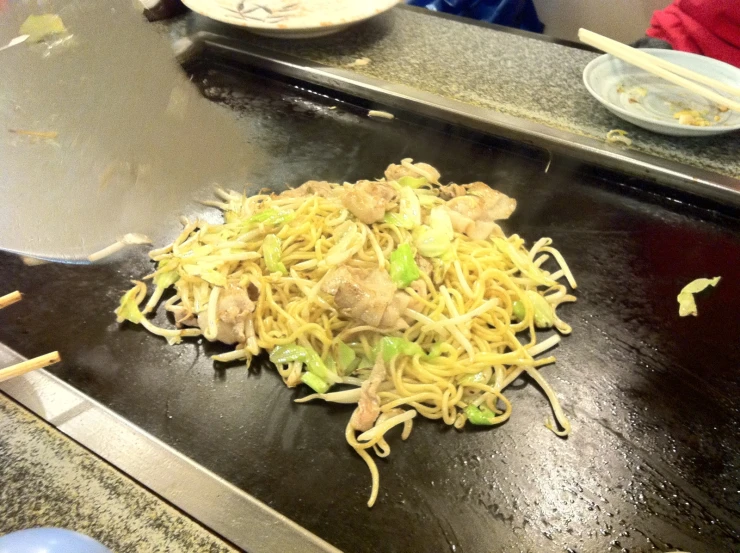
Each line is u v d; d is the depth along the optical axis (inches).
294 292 16.8
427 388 15.0
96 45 23.7
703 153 20.2
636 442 14.4
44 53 22.7
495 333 16.1
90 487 12.2
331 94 24.2
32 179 18.7
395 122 23.3
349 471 13.8
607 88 22.3
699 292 17.5
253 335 15.6
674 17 29.8
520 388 15.4
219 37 25.9
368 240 17.3
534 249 18.3
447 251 16.9
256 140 22.4
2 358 14.9
